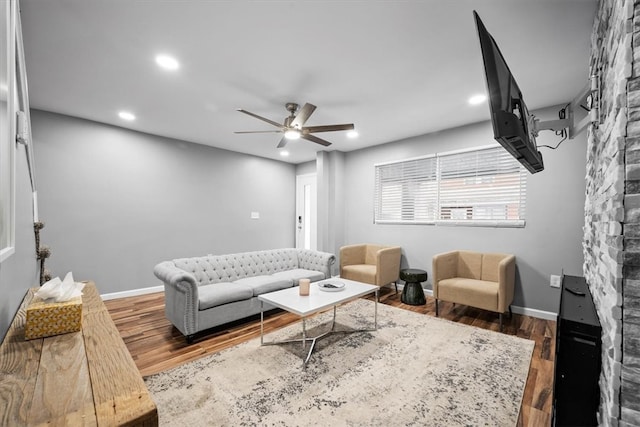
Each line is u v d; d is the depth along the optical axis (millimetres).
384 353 2342
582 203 2943
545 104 3084
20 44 1354
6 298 962
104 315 1162
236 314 2947
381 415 1619
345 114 3416
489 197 3572
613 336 982
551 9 1700
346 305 3656
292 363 2186
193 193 4684
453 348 2430
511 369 2102
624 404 954
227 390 1841
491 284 3143
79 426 525
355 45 2084
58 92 2836
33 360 777
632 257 946
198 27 1889
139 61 2283
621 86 972
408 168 4441
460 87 2729
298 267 4352
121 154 3918
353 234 5203
